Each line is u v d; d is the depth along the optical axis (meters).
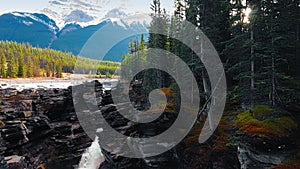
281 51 18.84
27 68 103.69
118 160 27.08
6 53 116.75
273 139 15.63
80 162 28.08
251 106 19.06
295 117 17.50
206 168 19.58
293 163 14.64
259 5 18.02
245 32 20.31
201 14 27.17
